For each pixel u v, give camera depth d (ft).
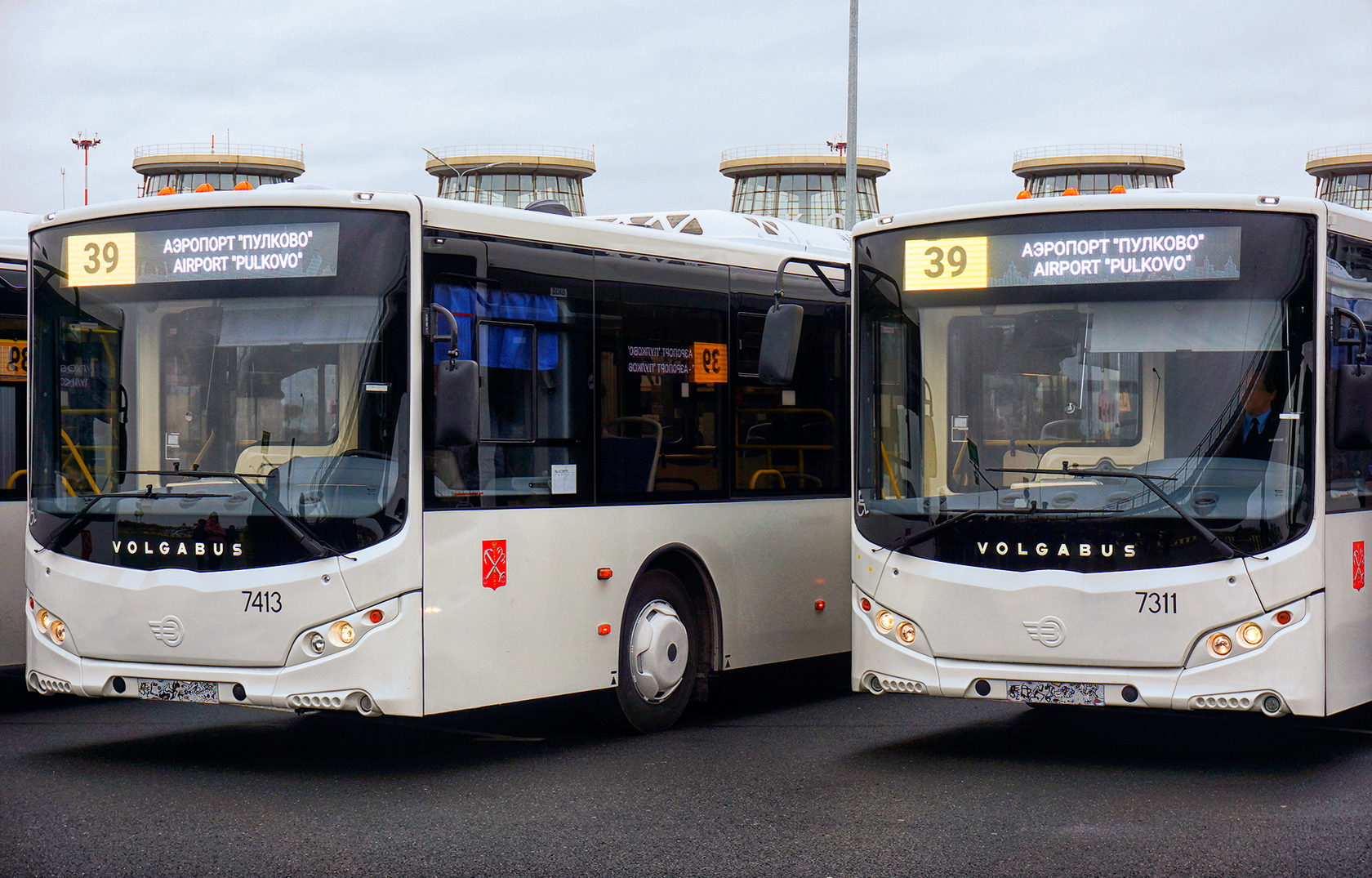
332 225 26.40
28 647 28.37
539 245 28.86
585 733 31.24
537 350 28.66
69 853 21.21
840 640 36.60
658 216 38.91
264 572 26.08
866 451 28.63
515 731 31.55
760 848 21.59
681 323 32.30
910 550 27.81
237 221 26.89
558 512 28.86
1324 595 25.80
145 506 26.99
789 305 29.53
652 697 31.35
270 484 26.27
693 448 32.48
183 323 27.07
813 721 33.09
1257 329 26.17
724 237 37.19
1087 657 26.20
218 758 28.50
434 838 22.15
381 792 25.35
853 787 25.75
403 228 26.18
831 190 260.21
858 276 29.09
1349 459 26.99
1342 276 27.07
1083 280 27.07
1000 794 25.18
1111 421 26.61
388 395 25.95
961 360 27.78
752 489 34.12
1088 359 26.86
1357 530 27.09
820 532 36.01
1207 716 33.76
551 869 20.51
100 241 27.81
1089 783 26.05
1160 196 26.84
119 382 27.48
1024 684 26.68
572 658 29.14
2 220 35.81
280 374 26.45
